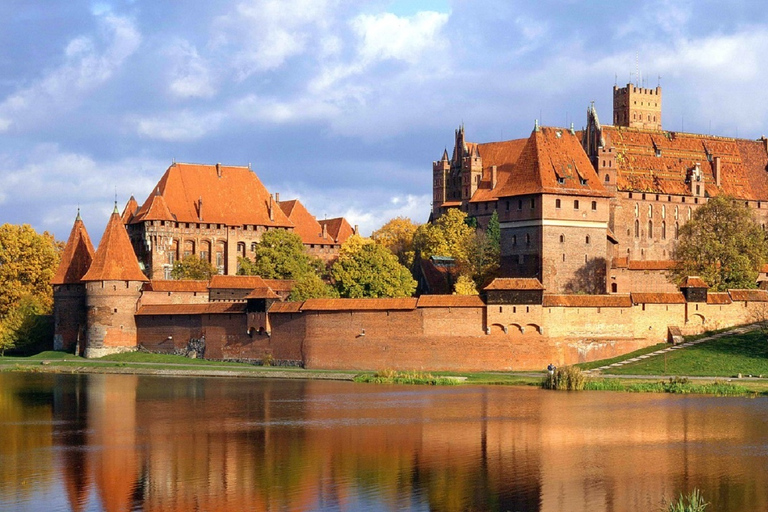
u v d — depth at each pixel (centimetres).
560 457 9981
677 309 16412
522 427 11331
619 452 10162
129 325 19088
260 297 17238
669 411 12194
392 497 8731
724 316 16650
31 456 10231
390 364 16088
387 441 10694
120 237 19338
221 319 17888
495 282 15788
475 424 11525
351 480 9238
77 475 9488
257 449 10419
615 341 16100
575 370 14188
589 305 15975
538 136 19975
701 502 8581
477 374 15475
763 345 15725
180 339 18488
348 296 19325
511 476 9325
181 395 14038
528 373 15500
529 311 15738
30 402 13550
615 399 13112
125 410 12781
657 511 8381
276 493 8875
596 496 8750
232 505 8562
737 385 13788
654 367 15250
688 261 18600
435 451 10250
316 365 16562
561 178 19612
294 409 12650
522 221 19675
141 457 10144
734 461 9812
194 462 9925
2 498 8800
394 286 19512
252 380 15612
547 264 19338
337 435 11031
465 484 9088
